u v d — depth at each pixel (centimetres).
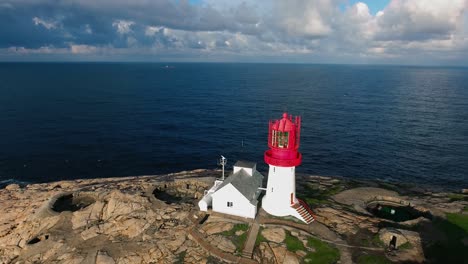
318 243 3409
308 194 5025
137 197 4559
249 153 8556
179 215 4022
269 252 3272
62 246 3772
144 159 8075
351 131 10269
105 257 3447
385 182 5928
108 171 7369
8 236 4250
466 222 3900
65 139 9425
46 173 7175
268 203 3897
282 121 3569
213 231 3606
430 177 6944
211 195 4203
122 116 12481
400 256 3253
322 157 8050
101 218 4316
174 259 3322
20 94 17262
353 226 3819
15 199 5275
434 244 3453
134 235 3784
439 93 19800
